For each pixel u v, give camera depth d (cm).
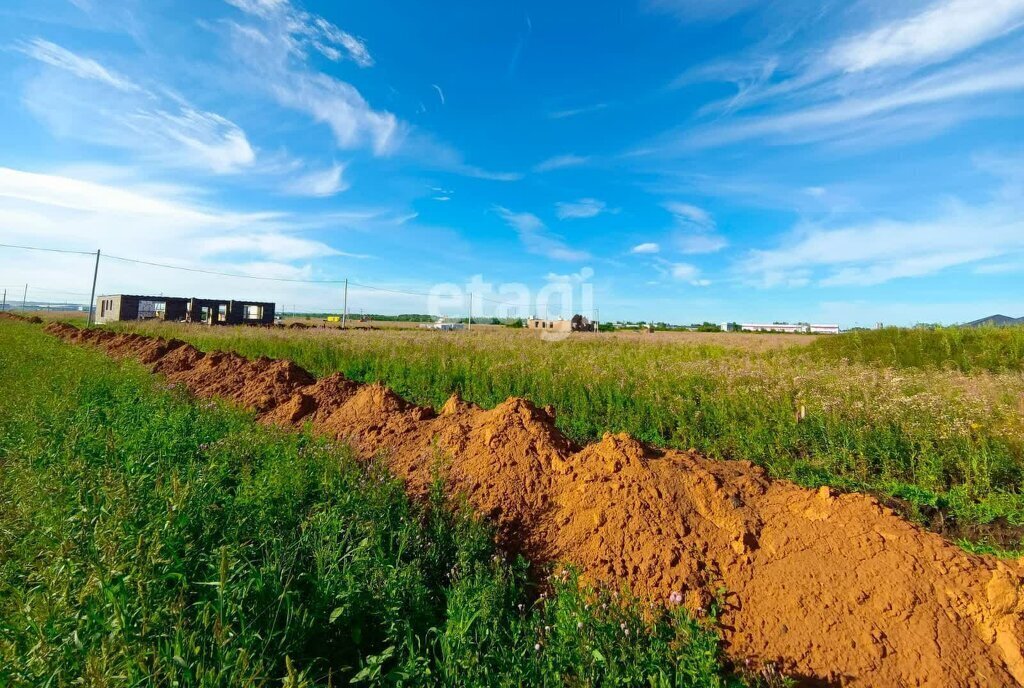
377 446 651
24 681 225
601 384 1051
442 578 387
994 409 776
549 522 447
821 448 745
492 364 1283
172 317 5362
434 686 284
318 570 332
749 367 1313
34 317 4766
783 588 350
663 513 413
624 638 301
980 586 329
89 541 306
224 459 544
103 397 835
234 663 235
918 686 291
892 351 1731
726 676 296
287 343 1984
